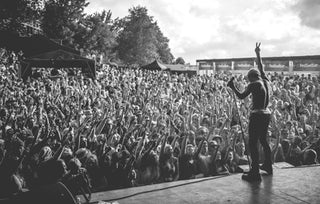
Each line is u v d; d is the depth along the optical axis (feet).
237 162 26.14
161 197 12.19
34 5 123.95
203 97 53.47
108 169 21.45
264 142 14.90
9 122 28.32
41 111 30.14
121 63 202.08
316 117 41.88
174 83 73.00
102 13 161.48
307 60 77.77
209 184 13.69
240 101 45.01
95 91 49.80
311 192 12.25
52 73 64.69
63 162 19.07
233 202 11.39
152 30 212.43
